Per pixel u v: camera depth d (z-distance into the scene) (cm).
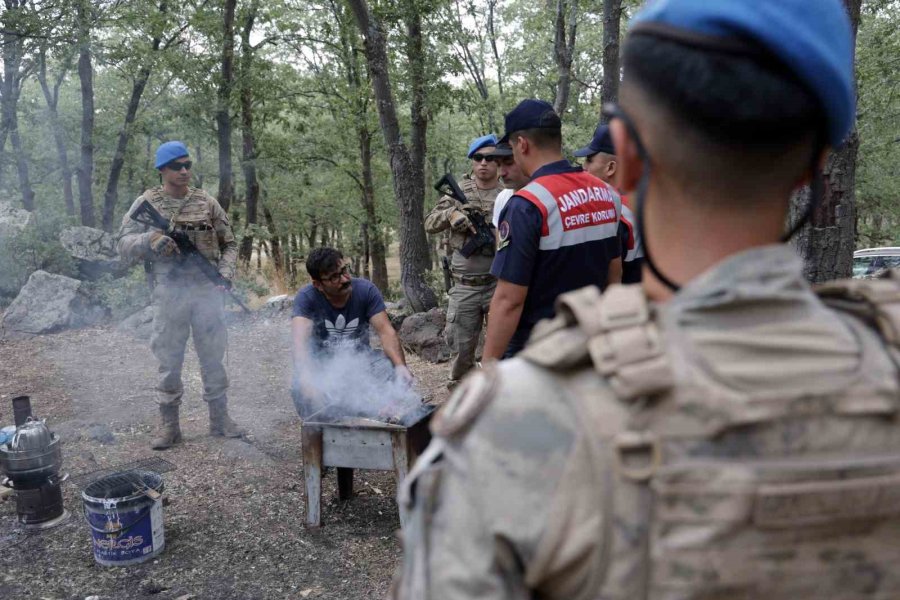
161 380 477
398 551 346
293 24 1553
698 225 65
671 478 56
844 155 299
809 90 60
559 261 267
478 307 499
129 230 459
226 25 1370
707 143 61
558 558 59
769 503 55
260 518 380
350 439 348
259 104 1691
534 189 266
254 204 1712
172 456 466
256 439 500
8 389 635
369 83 1591
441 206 505
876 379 60
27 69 1605
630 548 57
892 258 841
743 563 56
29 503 374
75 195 2298
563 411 61
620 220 296
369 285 405
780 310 63
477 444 63
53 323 843
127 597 312
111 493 343
